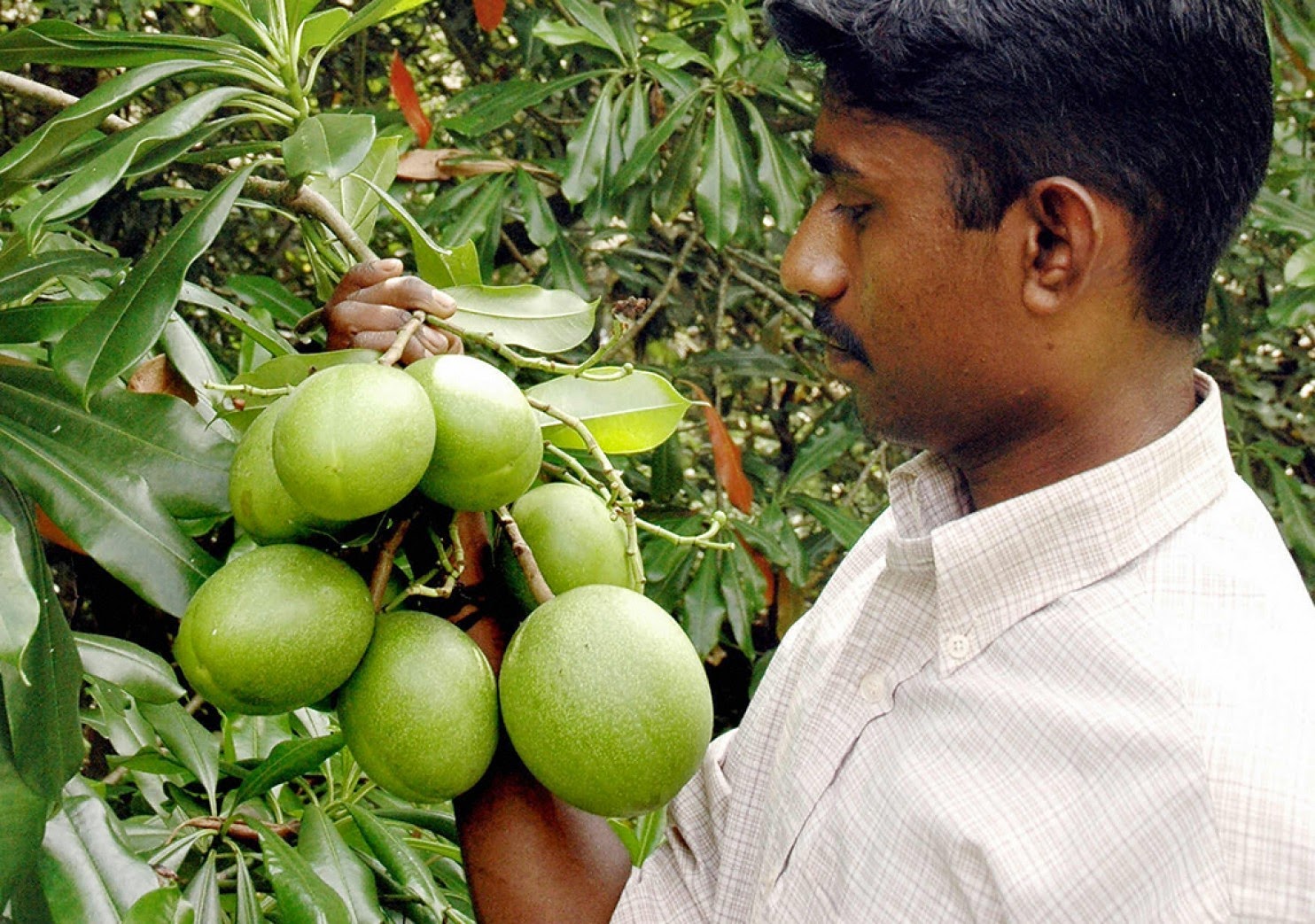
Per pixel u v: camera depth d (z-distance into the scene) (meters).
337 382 0.87
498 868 1.09
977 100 0.82
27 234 0.91
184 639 0.88
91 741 2.37
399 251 3.15
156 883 1.03
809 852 0.95
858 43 0.85
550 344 1.11
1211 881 0.72
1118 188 0.81
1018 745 0.84
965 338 0.88
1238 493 0.93
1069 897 0.77
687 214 3.13
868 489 3.40
